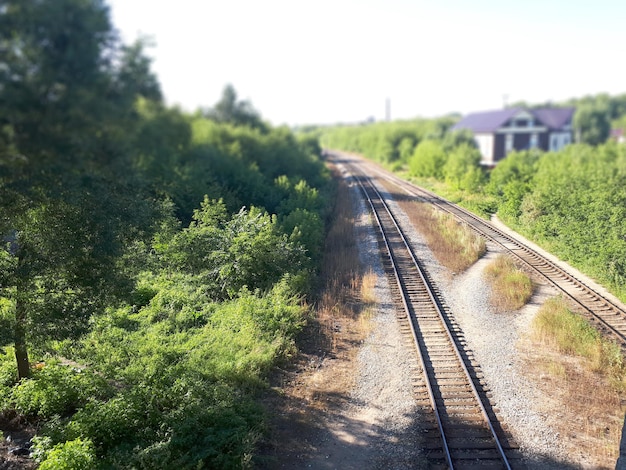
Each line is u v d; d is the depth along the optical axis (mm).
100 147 6348
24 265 9023
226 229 18344
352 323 14695
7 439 9438
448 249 21891
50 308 9617
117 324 14445
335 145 120312
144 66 6496
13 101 5305
